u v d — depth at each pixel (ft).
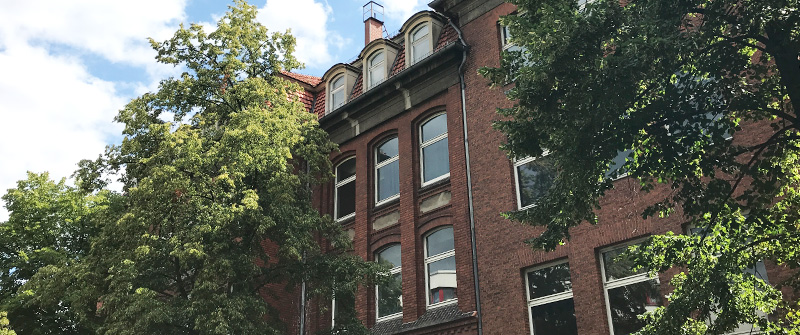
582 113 31.24
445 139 65.51
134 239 49.08
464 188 59.93
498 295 53.93
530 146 33.91
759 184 31.35
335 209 75.41
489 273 55.16
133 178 54.70
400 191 66.54
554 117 32.63
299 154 57.16
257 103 54.44
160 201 49.26
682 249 32.55
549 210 33.91
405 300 61.62
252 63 58.23
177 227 48.98
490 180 57.98
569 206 33.32
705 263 30.78
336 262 54.08
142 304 45.44
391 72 72.90
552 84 31.89
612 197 49.75
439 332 57.11
